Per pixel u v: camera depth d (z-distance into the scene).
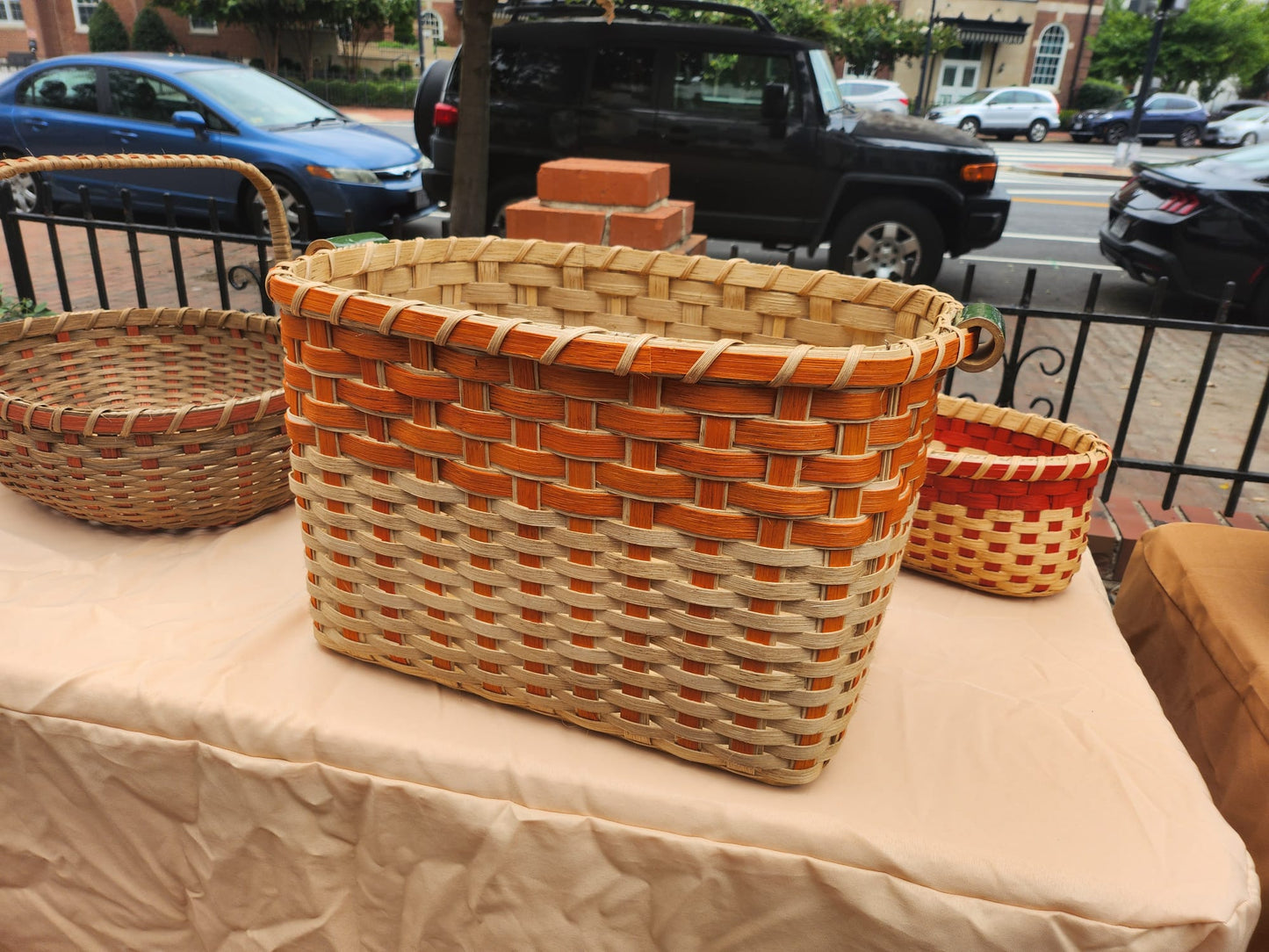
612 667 0.80
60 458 1.11
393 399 0.78
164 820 0.95
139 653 0.96
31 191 6.20
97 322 1.43
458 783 0.83
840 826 0.77
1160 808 0.81
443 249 1.08
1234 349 5.12
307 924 0.95
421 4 26.31
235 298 5.07
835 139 5.15
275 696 0.90
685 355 0.64
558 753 0.85
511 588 0.81
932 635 1.10
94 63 5.83
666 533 0.72
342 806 0.88
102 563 1.14
